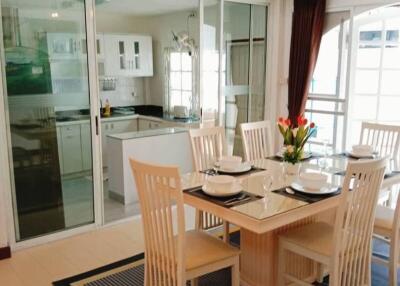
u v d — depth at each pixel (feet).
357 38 15.79
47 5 11.00
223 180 8.05
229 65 16.61
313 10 15.96
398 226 8.60
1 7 10.27
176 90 20.48
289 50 17.31
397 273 9.84
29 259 10.78
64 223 12.22
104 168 20.26
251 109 17.81
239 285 8.68
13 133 10.85
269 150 12.37
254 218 6.71
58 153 11.77
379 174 7.38
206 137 10.96
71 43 11.57
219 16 15.79
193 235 8.52
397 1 13.98
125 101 22.49
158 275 7.55
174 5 17.72
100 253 11.12
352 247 7.62
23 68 10.80
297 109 16.99
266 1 17.02
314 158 10.87
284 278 8.61
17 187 11.14
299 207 7.22
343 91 16.28
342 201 7.09
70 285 9.46
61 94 11.57
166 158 16.31
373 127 12.18
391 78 15.71
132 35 20.81
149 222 7.36
